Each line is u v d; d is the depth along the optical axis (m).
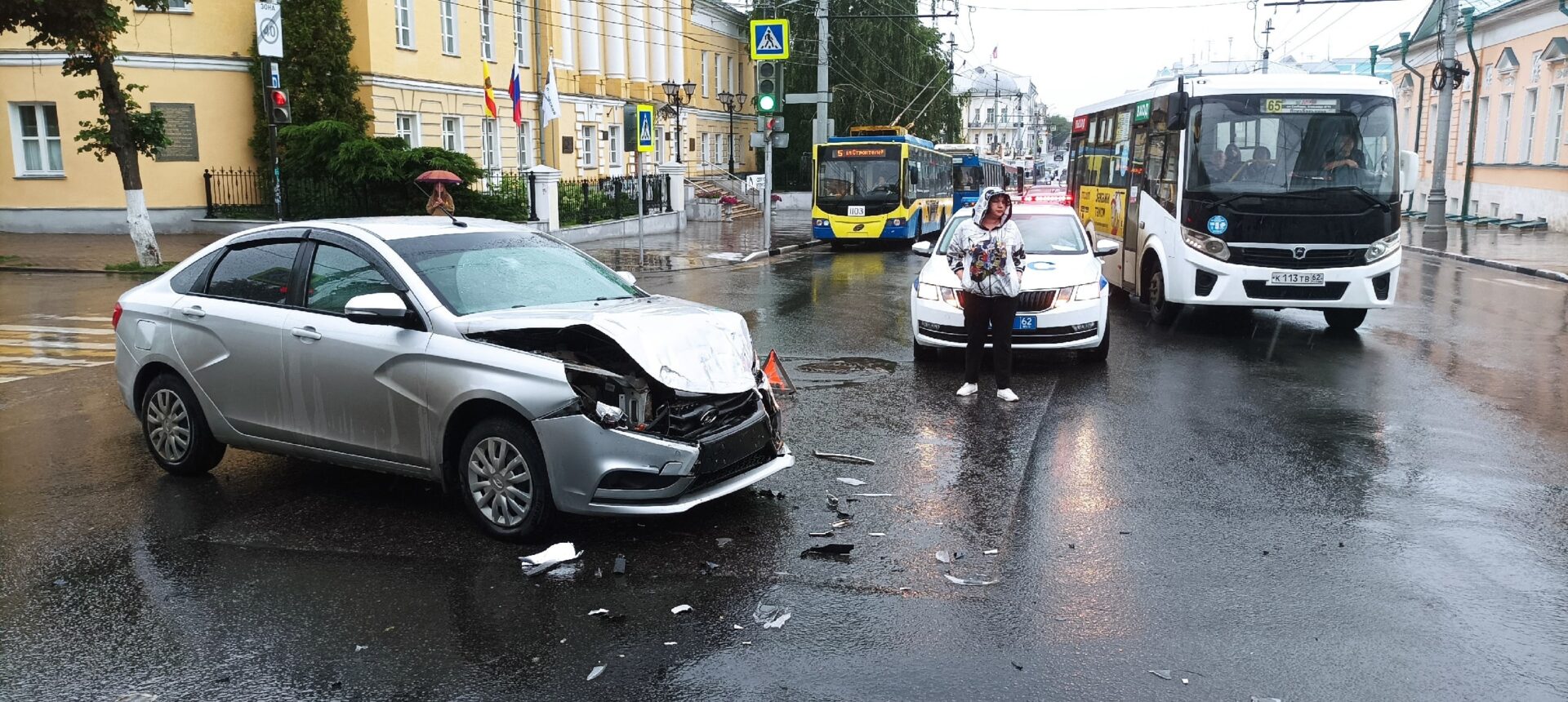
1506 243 26.72
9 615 4.66
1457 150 37.84
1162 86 13.80
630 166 44.28
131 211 19.69
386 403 5.77
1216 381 9.80
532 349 5.66
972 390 9.18
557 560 5.21
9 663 4.21
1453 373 10.19
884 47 45.53
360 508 6.12
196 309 6.52
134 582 5.03
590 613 4.64
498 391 5.36
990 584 4.97
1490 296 16.77
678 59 48.84
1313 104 12.16
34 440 7.74
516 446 5.41
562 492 5.29
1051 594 4.84
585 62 40.56
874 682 4.02
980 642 4.36
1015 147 117.88
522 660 4.21
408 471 5.84
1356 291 12.00
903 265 22.91
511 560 5.28
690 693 3.94
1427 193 40.97
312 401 6.04
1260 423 8.16
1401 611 4.64
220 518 5.95
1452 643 4.32
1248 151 12.22
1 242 24.17
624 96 43.62
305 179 25.25
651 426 5.32
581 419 5.22
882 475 6.75
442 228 6.37
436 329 5.64
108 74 19.16
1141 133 14.41
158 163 25.72
